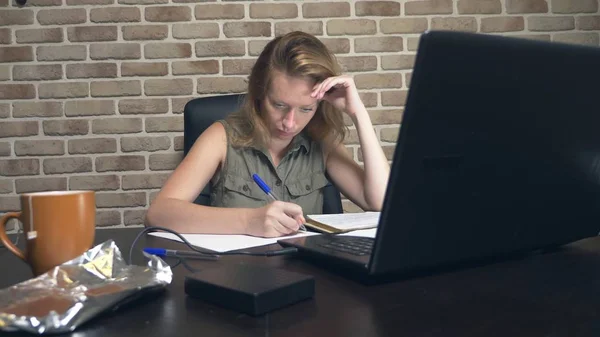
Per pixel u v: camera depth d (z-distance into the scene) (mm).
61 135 2443
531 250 876
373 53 2514
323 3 2488
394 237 664
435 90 602
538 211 800
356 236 980
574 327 570
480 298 674
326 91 1461
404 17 2520
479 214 729
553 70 680
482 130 666
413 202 655
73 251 783
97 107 2445
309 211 1633
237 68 2471
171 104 2467
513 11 2557
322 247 872
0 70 2414
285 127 1468
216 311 632
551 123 726
